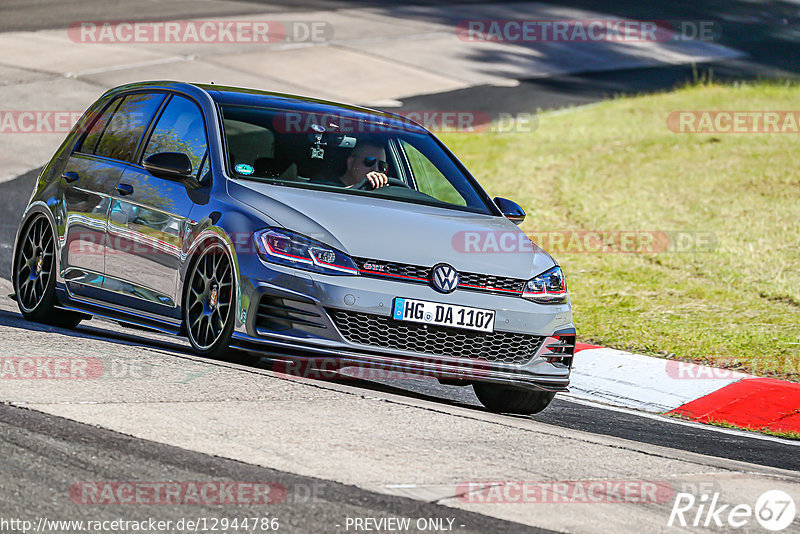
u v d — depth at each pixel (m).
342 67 92.00
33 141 62.16
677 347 33.09
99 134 28.05
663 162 65.12
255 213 22.58
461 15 125.88
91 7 109.31
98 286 26.02
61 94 74.31
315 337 21.67
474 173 62.44
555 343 23.75
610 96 93.44
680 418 27.06
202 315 23.14
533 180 61.03
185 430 17.42
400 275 22.25
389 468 16.67
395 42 105.19
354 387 23.00
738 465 20.73
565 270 43.44
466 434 19.53
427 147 27.84
